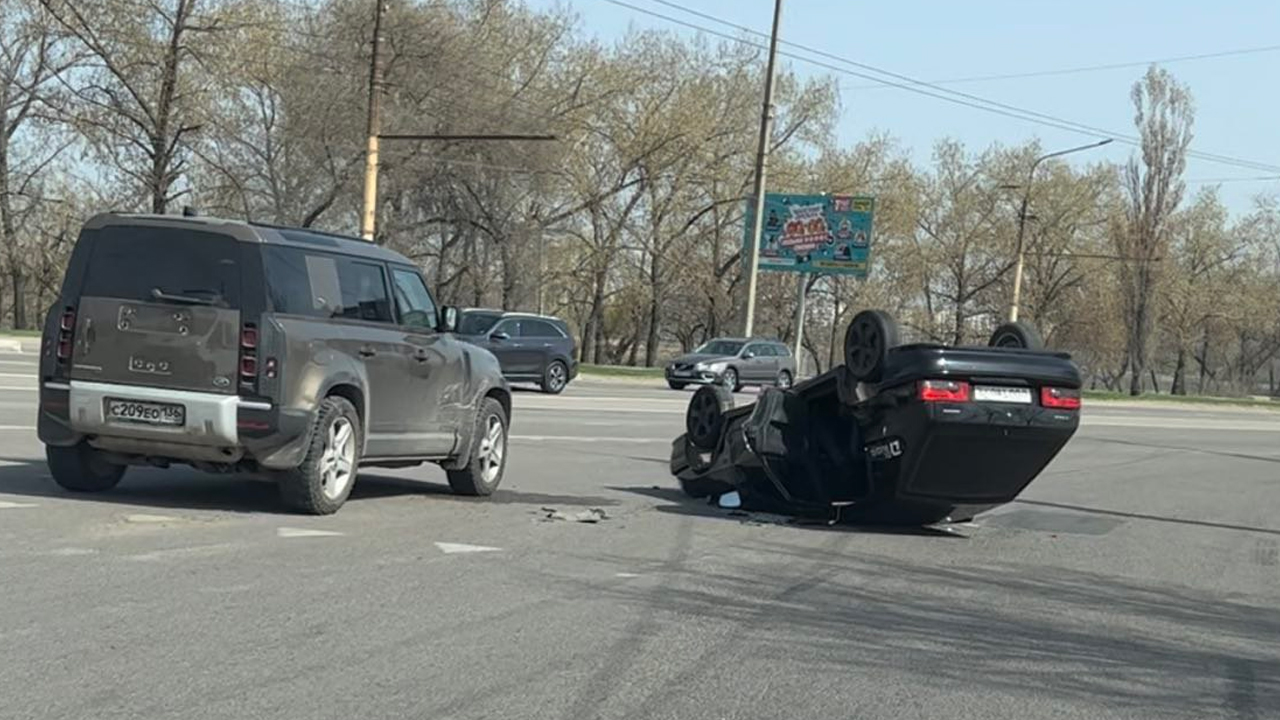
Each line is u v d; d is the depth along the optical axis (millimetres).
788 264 50812
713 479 12562
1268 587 10125
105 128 41906
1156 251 67500
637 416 24703
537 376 31016
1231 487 18719
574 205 57219
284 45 44000
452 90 45875
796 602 8188
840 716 5746
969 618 8062
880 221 63719
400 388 10945
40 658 5926
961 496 11109
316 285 10164
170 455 9852
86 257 9906
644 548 9875
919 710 5906
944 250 72188
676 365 39219
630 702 5754
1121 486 17922
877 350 10828
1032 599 8875
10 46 48625
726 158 58719
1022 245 61156
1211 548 12250
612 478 14664
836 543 10828
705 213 61094
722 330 65750
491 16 49938
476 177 48500
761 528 11367
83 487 10523
